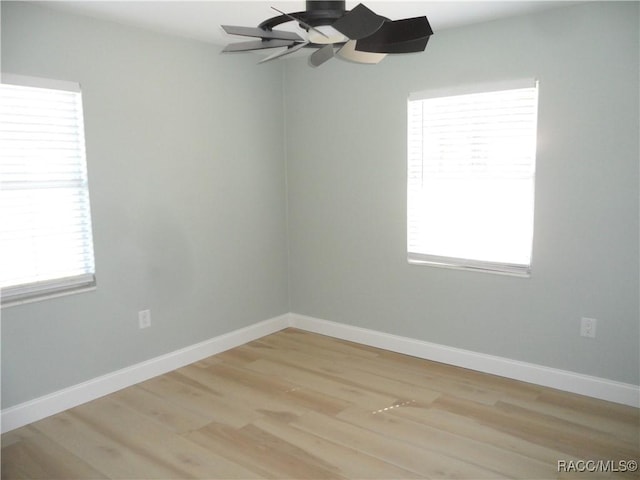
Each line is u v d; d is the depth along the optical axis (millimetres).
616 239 2779
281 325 4305
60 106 2793
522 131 3023
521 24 2932
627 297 2783
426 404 2908
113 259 3088
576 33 2766
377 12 2846
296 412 2848
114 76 2998
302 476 2248
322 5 1753
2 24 2514
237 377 3344
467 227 3299
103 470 2314
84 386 2990
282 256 4270
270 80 4008
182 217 3455
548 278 3023
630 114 2664
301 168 4109
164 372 3416
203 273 3633
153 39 3186
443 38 3229
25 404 2742
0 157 2588
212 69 3561
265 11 2809
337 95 3797
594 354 2922
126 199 3119
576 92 2801
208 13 2828
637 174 2680
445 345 3508
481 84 3105
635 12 2598
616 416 2719
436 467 2299
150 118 3205
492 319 3273
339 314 4055
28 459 2408
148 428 2689
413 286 3604
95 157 2943
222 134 3670
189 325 3572
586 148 2807
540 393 3014
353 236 3871
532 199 3041
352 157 3781
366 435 2588
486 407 2854
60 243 2859
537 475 2223
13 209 2660
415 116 3422
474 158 3211
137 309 3244
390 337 3770
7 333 2664
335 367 3486
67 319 2900
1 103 2570
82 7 2693
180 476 2264
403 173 3527
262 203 4043
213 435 2611
